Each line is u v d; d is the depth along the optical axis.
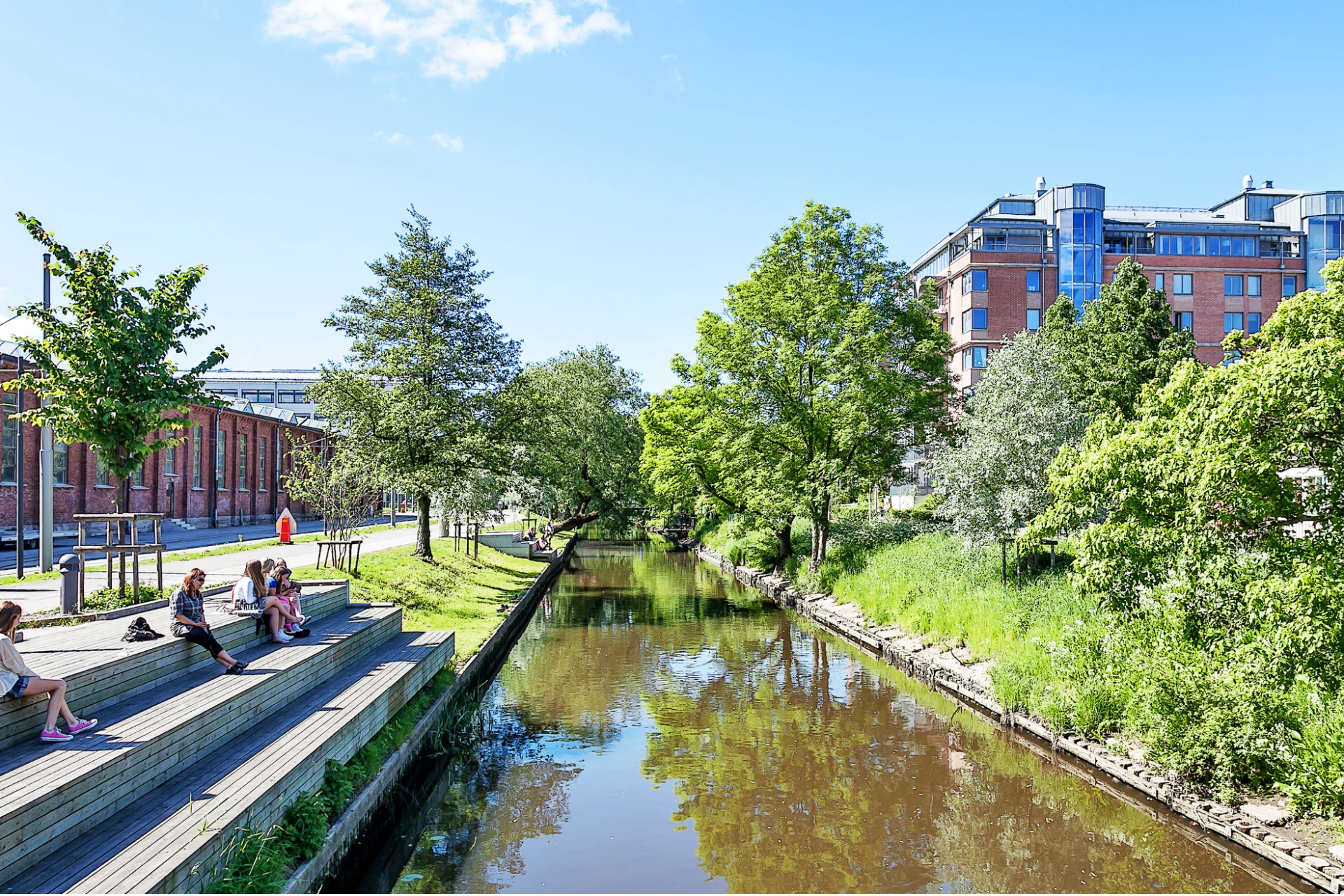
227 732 8.84
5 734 7.05
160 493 42.91
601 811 10.99
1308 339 8.25
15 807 5.66
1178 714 10.41
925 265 67.00
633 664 20.16
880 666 19.48
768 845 9.91
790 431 28.81
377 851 9.76
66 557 11.58
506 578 31.91
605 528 50.12
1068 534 11.27
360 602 17.94
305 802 7.96
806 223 29.23
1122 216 64.50
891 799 11.23
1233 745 9.85
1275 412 7.88
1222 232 59.34
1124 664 12.12
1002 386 19.78
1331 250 58.66
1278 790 9.56
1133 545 10.11
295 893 6.99
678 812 10.92
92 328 11.27
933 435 29.86
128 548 12.50
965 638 17.91
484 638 19.06
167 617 11.73
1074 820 10.41
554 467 33.84
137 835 6.36
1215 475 8.12
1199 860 9.23
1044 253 56.94
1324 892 7.96
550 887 8.88
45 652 9.24
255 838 6.96
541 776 12.30
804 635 23.75
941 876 9.07
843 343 26.67
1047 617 16.05
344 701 10.70
